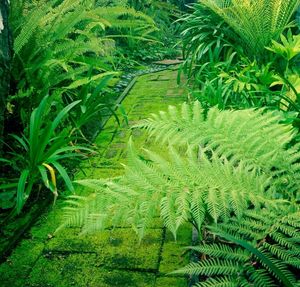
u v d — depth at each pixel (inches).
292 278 47.8
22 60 116.3
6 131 121.0
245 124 67.6
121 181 52.8
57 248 82.8
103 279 73.0
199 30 179.6
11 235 88.8
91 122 147.9
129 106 166.4
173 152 59.1
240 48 157.3
